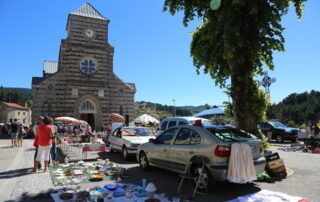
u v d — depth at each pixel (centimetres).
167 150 729
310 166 920
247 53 781
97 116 2917
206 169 580
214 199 538
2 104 7206
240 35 727
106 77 3020
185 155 650
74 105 2811
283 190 607
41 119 860
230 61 836
